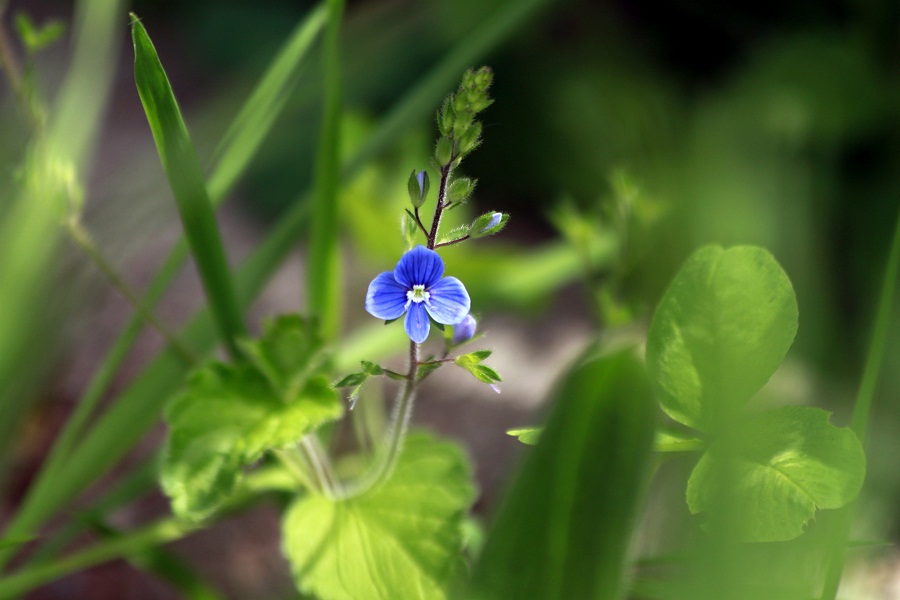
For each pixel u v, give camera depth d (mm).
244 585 367
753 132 443
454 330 293
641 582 287
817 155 473
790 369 351
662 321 279
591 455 269
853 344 384
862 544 282
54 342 358
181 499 298
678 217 338
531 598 268
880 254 434
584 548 268
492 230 276
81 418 332
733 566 267
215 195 336
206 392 306
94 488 394
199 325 343
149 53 291
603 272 461
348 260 465
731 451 274
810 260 361
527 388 446
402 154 431
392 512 306
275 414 304
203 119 455
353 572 301
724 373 277
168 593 365
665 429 285
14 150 359
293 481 325
